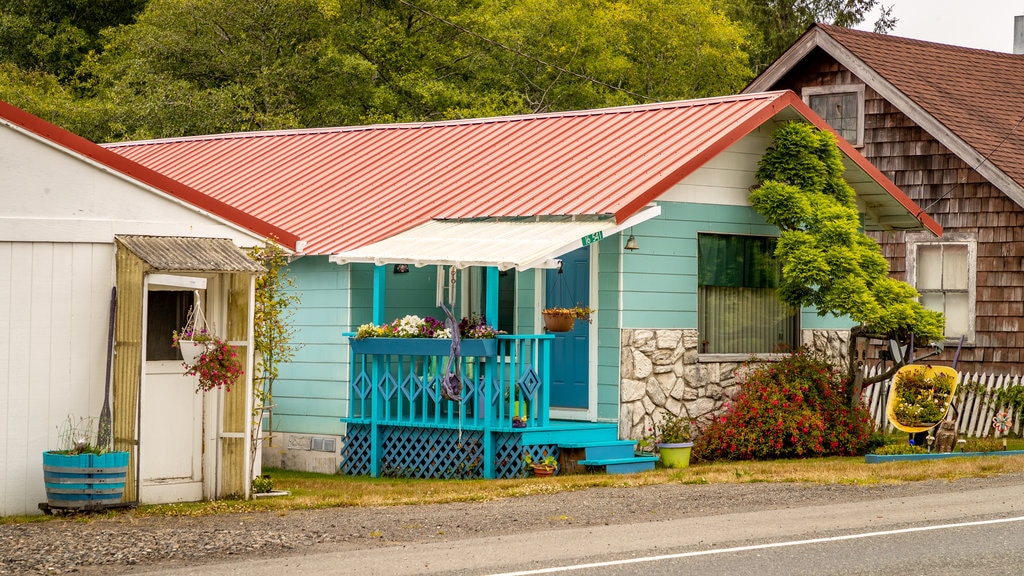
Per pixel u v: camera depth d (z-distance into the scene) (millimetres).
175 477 13047
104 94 36219
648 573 9031
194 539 10492
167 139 25234
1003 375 21016
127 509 12172
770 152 17812
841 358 19250
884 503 12297
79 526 11250
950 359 22469
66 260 12461
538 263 14734
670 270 16891
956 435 17297
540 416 15812
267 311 13984
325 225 18391
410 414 16391
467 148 20031
